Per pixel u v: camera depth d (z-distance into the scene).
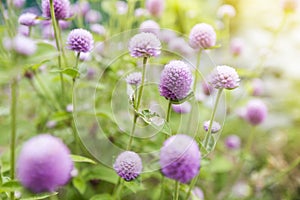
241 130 0.76
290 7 0.62
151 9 0.61
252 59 0.80
